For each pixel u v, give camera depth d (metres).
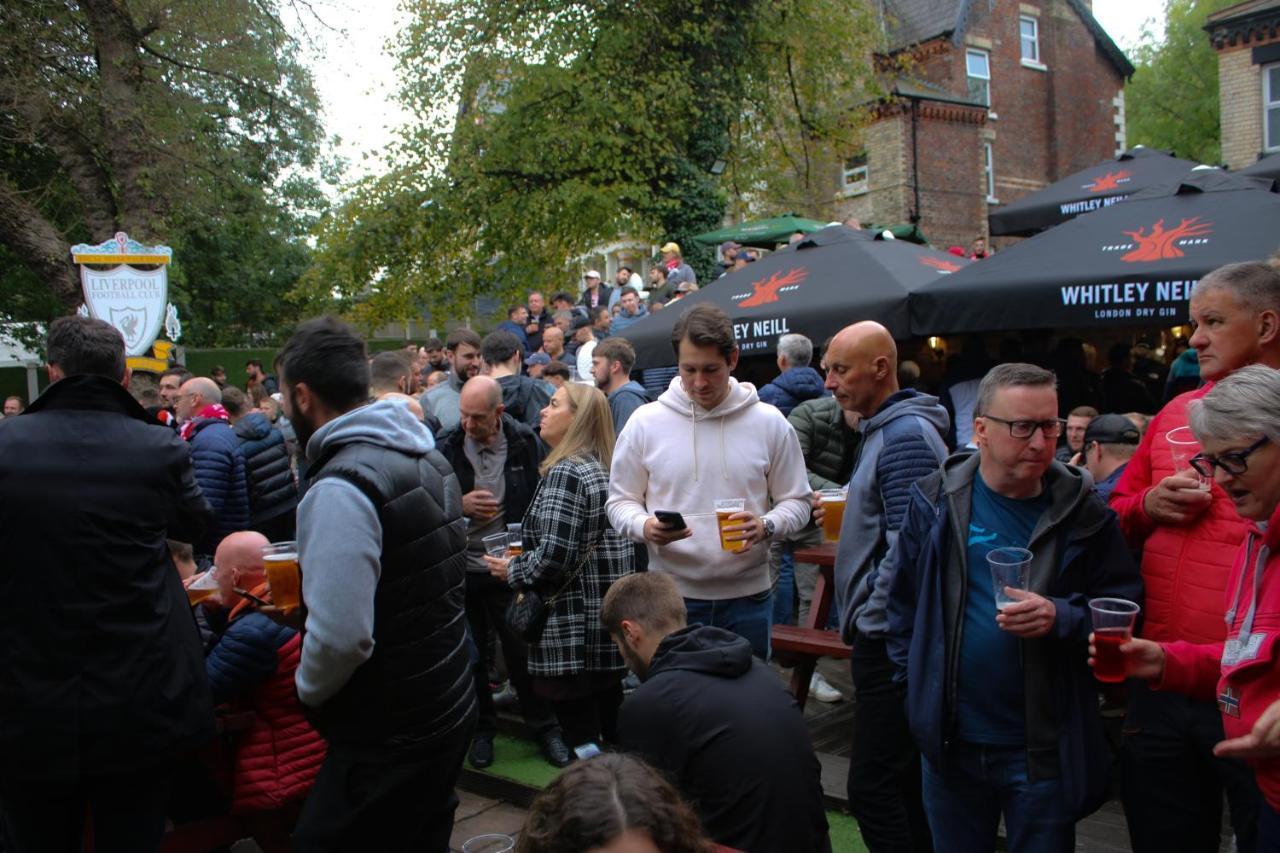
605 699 4.44
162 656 2.80
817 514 3.89
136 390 7.61
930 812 2.65
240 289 26.86
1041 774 2.41
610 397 6.05
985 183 25.05
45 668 2.65
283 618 2.90
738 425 3.62
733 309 7.80
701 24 17.11
